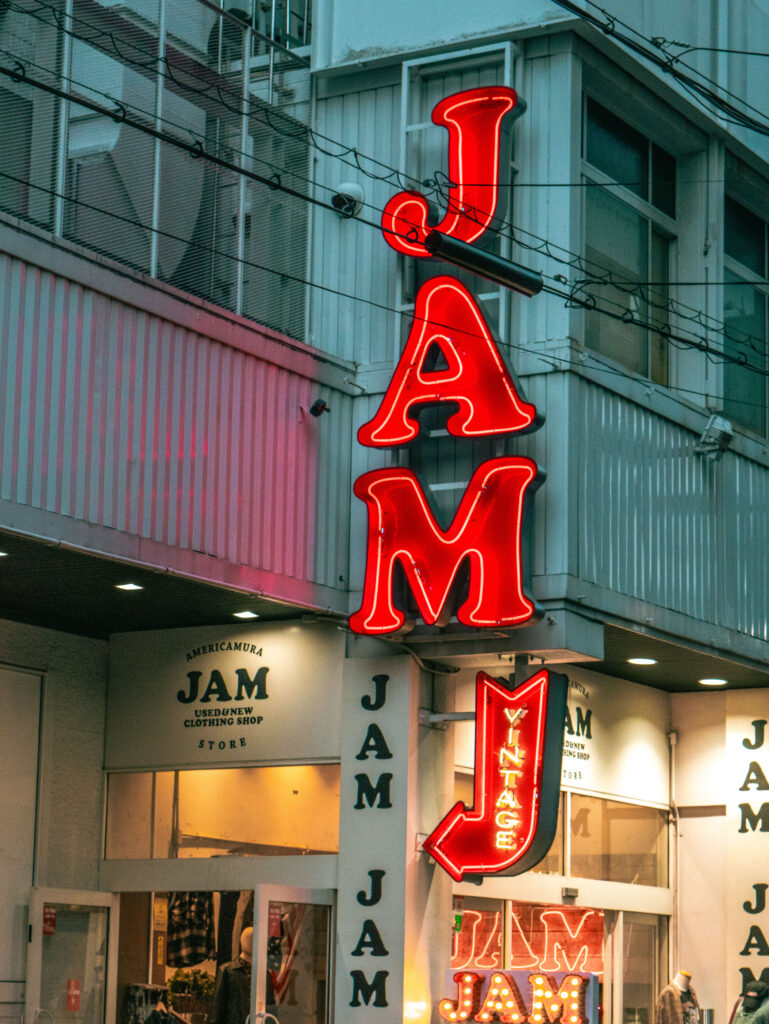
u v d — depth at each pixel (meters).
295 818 18.09
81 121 16.12
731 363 21.50
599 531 17.67
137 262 16.50
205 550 16.38
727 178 21.67
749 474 21.03
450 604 16.77
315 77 19.45
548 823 16.58
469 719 17.41
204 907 18.33
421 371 17.34
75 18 16.17
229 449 16.80
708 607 19.69
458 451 17.75
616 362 19.22
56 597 17.66
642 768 21.86
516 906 19.39
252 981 16.70
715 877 21.92
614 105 19.61
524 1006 17.16
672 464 19.33
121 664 19.52
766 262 22.91
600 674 21.25
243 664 18.75
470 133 17.78
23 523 14.58
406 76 18.64
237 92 18.09
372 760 17.56
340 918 17.38
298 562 17.45
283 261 18.47
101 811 19.20
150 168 16.80
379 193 18.84
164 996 18.25
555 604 16.97
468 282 18.16
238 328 17.06
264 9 19.70
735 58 21.59
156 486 15.94
